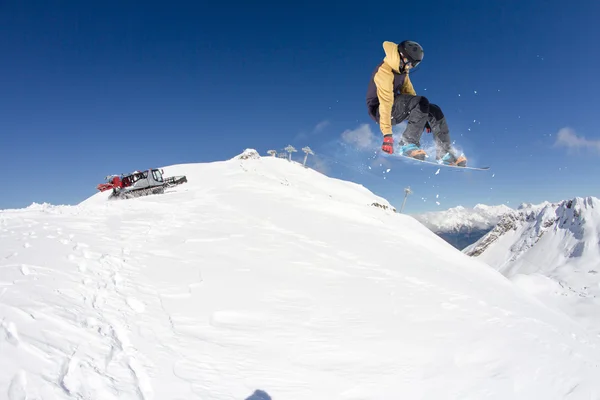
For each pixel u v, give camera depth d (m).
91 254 8.15
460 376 6.16
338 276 10.23
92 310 5.59
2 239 8.51
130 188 21.78
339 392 5.27
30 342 4.20
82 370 4.12
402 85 6.75
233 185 22.98
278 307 7.63
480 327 8.30
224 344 5.89
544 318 11.61
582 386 6.59
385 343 6.82
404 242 16.42
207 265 9.27
